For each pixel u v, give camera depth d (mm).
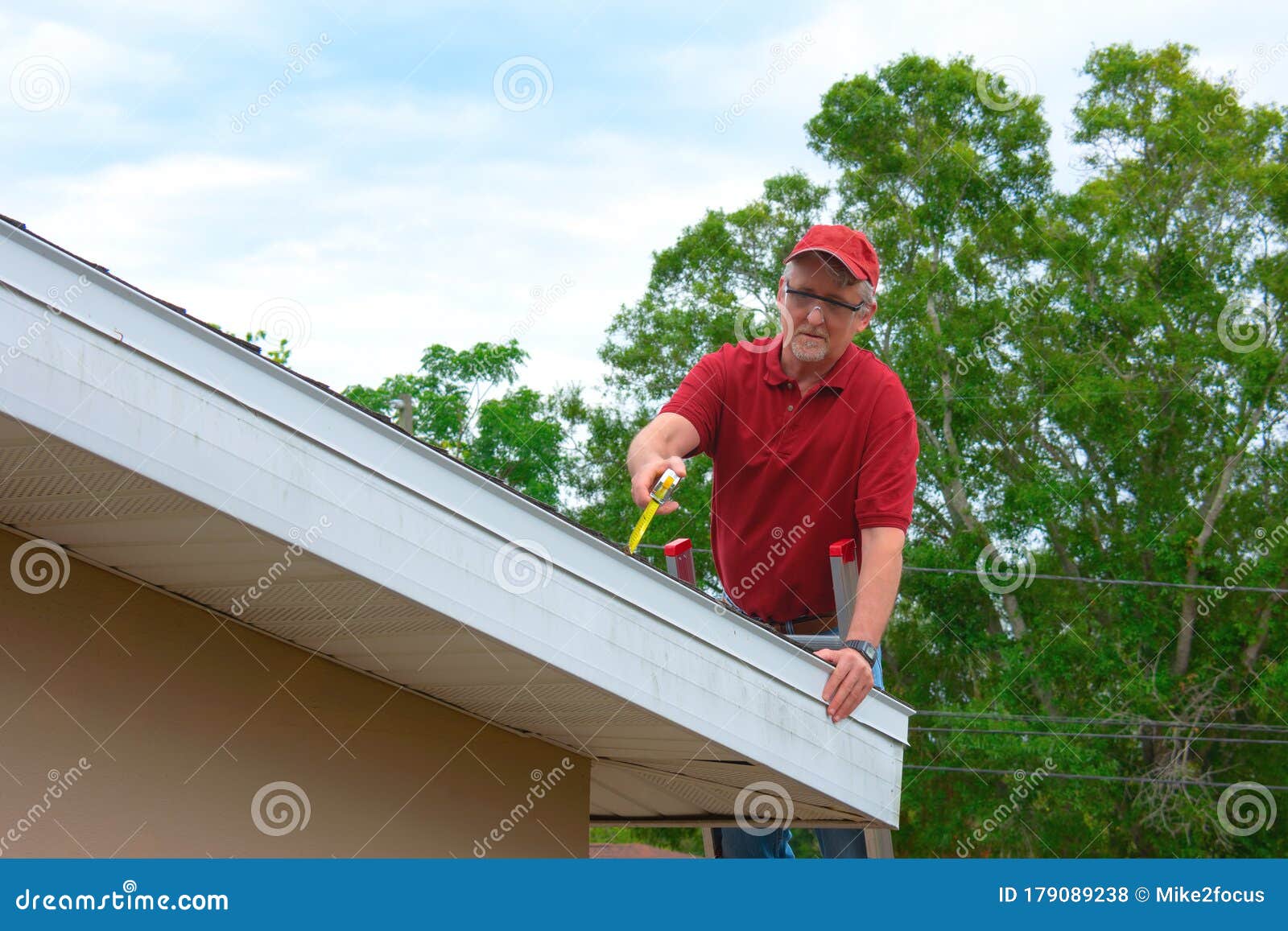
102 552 2734
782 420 4066
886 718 3564
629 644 2969
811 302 3898
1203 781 18484
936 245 21875
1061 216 21484
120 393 2242
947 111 21672
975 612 20094
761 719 3244
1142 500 20328
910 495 3932
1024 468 20844
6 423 2170
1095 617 20047
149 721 2828
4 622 2643
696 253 21781
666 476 3758
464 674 3102
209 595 2883
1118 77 22234
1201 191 21562
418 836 3320
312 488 2469
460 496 2688
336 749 3180
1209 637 19625
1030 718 17734
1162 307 20672
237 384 2385
